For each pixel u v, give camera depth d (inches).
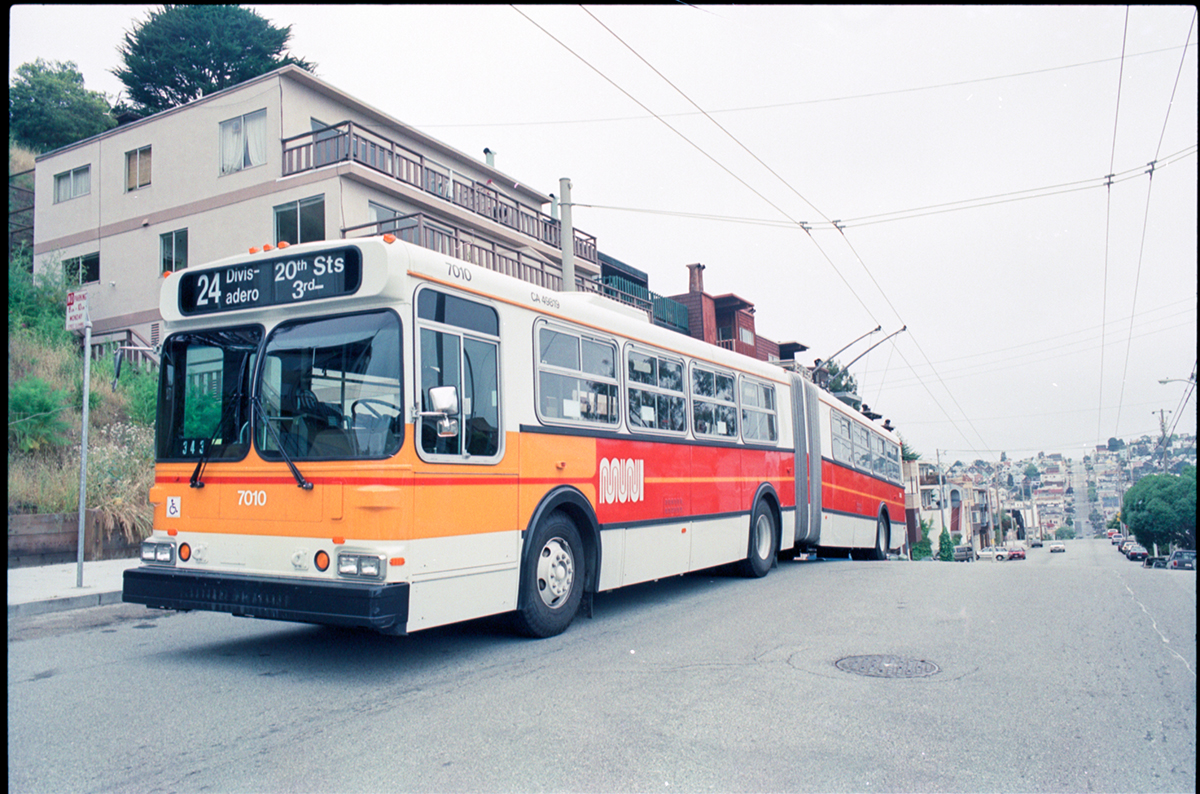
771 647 261.1
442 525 228.8
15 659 252.5
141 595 242.1
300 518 223.1
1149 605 340.2
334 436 223.3
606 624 307.0
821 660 242.2
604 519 311.1
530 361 275.6
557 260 1174.3
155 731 180.2
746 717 187.8
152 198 943.0
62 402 557.6
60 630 303.1
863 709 193.3
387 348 222.7
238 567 232.5
